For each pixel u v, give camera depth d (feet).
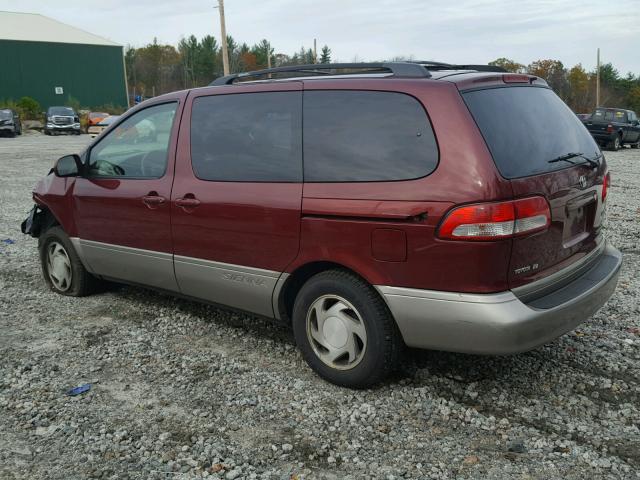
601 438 10.51
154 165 14.99
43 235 18.47
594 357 13.53
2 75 165.89
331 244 11.76
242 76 14.44
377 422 11.08
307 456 10.11
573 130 12.89
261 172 12.88
